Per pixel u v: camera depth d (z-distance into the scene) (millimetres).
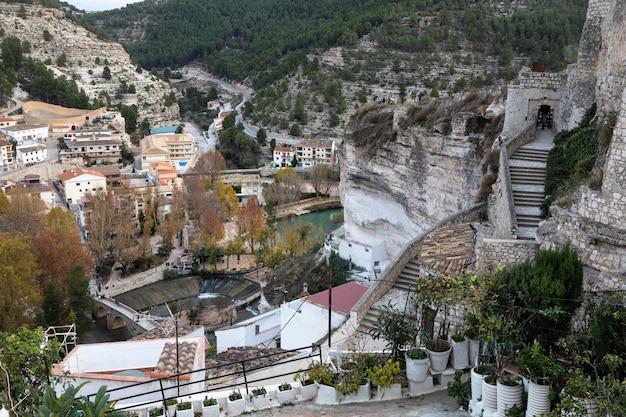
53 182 116312
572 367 12367
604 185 16844
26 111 149000
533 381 11805
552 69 127375
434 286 15867
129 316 60969
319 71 181125
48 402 12453
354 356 15875
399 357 15258
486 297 14227
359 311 26172
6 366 14414
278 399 14406
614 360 11000
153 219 91688
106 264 76875
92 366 23172
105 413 12477
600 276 16469
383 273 28531
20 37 196125
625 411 10297
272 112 172000
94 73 198125
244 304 63281
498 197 29453
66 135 138500
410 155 44656
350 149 52812
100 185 103562
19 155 121688
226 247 80812
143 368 23078
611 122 21672
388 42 176000
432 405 14039
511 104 34312
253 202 84938
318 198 113812
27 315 52906
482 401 12914
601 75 26656
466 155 38688
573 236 17922
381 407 14000
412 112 46094
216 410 13781
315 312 30641
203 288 71875
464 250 25891
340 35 189250
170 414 13586
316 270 57188
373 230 52125
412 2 189125
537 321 13484
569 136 28875
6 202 76000
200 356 24547
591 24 28375
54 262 58906
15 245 51375
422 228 44625
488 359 14094
